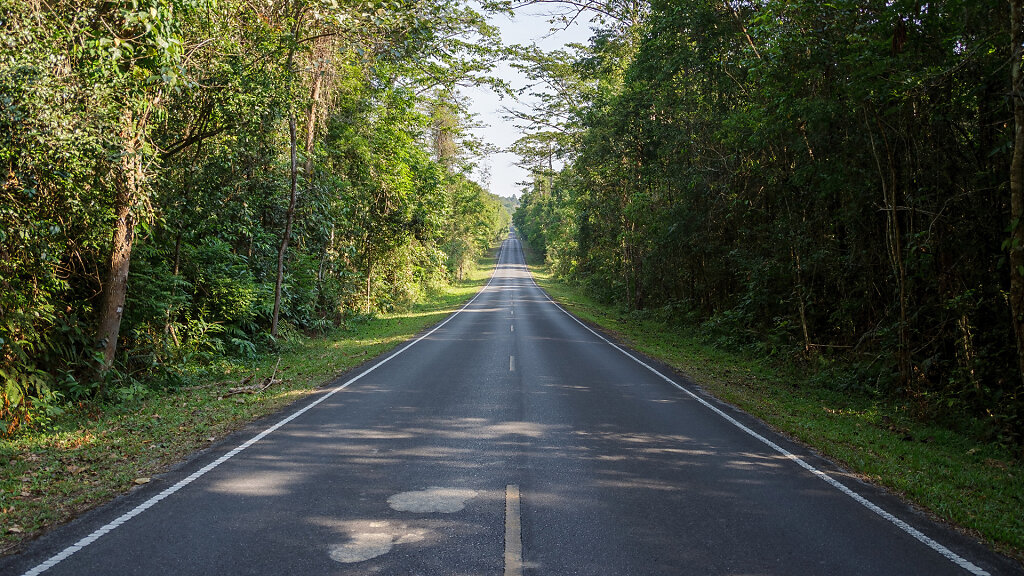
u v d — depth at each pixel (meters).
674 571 3.82
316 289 21.69
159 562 3.89
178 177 12.60
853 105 11.59
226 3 10.50
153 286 12.12
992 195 9.95
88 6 8.16
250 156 14.05
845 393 12.05
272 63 12.90
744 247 19.44
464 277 74.62
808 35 10.92
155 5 7.68
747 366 15.55
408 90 24.70
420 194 31.69
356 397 9.93
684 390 11.05
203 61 10.69
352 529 4.45
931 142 10.94
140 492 5.29
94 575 3.70
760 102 16.03
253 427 7.85
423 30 13.89
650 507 4.98
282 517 4.68
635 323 28.98
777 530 4.54
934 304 10.91
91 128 7.73
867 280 13.22
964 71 9.72
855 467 6.37
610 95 27.97
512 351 16.58
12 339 8.53
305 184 18.86
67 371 9.38
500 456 6.44
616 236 34.62
